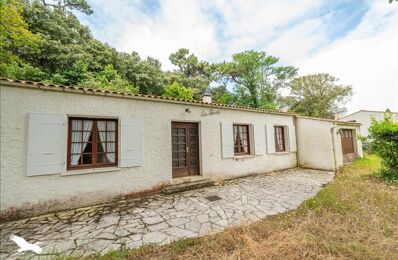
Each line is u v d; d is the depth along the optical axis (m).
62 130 4.51
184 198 5.27
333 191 5.39
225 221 3.76
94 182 4.85
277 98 23.84
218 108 7.66
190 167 6.97
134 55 22.50
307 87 29.28
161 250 2.79
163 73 22.34
